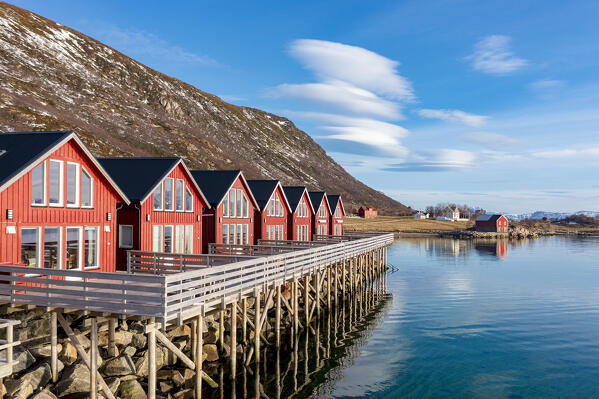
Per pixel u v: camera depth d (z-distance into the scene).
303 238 46.34
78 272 13.48
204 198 28.41
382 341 24.06
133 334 16.52
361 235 46.91
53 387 13.37
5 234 15.55
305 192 46.03
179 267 21.66
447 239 108.06
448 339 24.50
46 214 17.19
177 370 16.50
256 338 19.19
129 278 13.27
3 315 13.89
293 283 23.03
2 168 16.27
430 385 18.23
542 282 43.28
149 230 23.97
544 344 23.64
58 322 14.57
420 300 35.00
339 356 21.53
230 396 16.22
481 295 36.88
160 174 24.83
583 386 18.27
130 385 14.52
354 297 35.84
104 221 20.20
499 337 24.86
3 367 11.35
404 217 196.75
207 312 16.39
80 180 18.86
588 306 32.62
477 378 19.02
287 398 16.61
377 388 17.86
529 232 134.62
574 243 100.81
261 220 37.22
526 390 17.83
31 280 13.81
